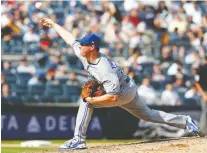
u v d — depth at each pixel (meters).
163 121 12.89
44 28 30.27
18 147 21.58
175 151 11.09
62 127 25.61
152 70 29.16
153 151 11.12
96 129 25.75
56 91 27.41
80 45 11.74
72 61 28.84
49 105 25.52
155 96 27.28
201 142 11.91
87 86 11.84
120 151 11.24
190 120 12.96
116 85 11.55
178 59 30.38
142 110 12.73
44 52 29.08
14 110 25.05
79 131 12.03
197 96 27.97
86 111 12.05
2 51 29.20
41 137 25.36
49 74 27.70
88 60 11.68
